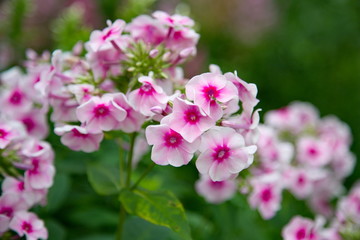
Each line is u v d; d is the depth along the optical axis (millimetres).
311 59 1281
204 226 656
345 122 1182
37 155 524
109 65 527
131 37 537
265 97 1225
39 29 1090
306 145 701
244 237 647
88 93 514
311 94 1226
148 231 581
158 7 1235
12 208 515
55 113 537
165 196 522
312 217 763
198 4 1351
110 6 1064
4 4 983
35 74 590
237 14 1357
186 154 469
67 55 561
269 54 1316
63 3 1137
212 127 470
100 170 565
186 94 469
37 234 511
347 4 1308
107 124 498
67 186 601
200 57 1028
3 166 531
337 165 756
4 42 887
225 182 622
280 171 667
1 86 656
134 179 641
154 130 468
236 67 1181
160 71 516
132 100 489
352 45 1313
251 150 473
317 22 1330
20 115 600
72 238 631
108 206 662
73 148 516
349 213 626
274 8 1407
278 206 624
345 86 1229
